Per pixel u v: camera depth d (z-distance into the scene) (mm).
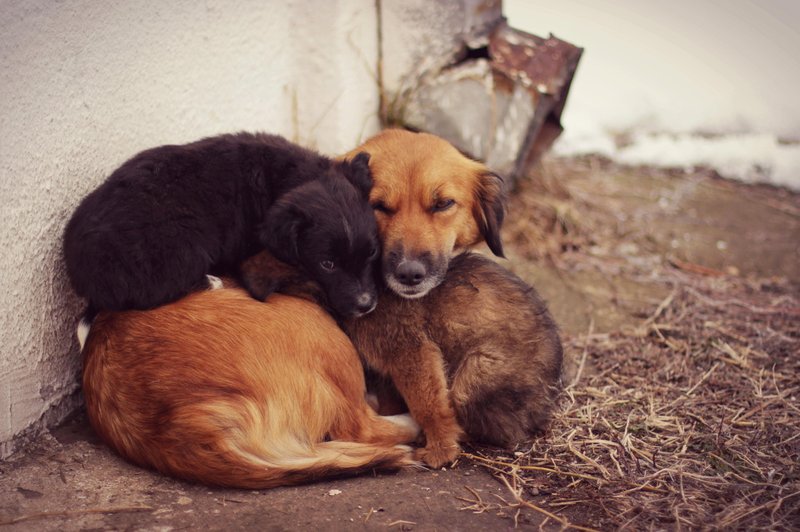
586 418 1208
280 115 1549
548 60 1648
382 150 1276
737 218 1920
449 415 1130
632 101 2553
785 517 1027
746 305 1539
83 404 1168
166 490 1014
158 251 1074
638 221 1859
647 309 1519
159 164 1121
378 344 1164
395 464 1075
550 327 1202
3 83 1011
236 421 1008
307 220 1129
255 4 1434
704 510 1038
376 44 1668
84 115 1126
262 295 1088
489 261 1244
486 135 1634
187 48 1294
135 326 1044
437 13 1657
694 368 1343
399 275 1168
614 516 1023
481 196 1288
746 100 2529
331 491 1034
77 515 974
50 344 1106
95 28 1129
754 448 1151
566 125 2412
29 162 1053
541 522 1012
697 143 2332
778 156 2246
